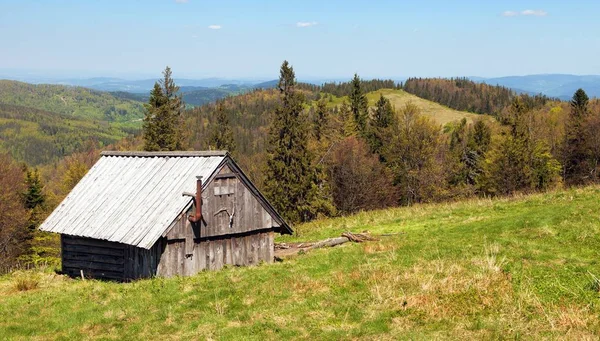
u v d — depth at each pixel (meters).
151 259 23.16
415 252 20.50
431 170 74.12
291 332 13.54
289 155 69.81
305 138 70.56
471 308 13.86
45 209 70.94
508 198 34.28
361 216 39.19
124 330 15.51
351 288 16.81
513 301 13.95
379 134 85.69
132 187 26.23
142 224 23.34
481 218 27.88
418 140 74.88
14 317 17.95
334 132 82.94
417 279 16.38
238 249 25.38
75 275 26.28
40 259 60.94
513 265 16.83
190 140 158.25
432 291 15.24
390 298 15.20
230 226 24.86
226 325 14.83
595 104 112.88
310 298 16.33
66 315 17.58
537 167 74.00
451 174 81.38
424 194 74.75
